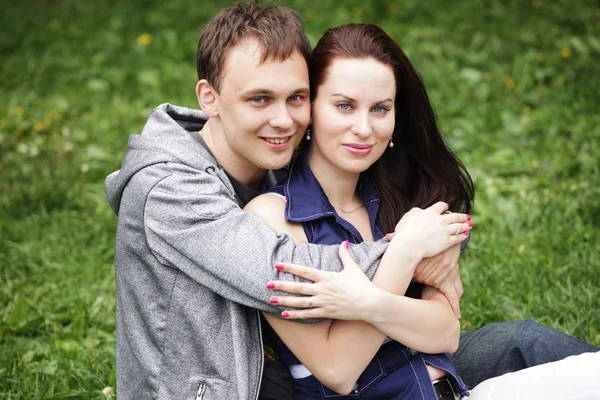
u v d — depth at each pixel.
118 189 2.66
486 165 5.36
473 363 2.92
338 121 2.54
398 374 2.56
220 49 2.53
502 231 4.55
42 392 3.41
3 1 8.66
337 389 2.47
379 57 2.56
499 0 7.88
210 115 2.67
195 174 2.54
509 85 6.46
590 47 6.89
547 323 3.71
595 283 3.96
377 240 2.72
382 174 2.83
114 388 3.44
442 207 2.67
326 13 8.12
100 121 6.34
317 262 2.43
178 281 2.50
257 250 2.39
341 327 2.46
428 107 2.81
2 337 3.89
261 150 2.56
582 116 5.82
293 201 2.59
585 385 2.40
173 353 2.53
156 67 7.35
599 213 4.64
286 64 2.47
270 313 2.42
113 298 4.17
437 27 7.55
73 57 7.50
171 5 8.54
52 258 4.52
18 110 6.42
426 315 2.52
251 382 2.44
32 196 5.09
